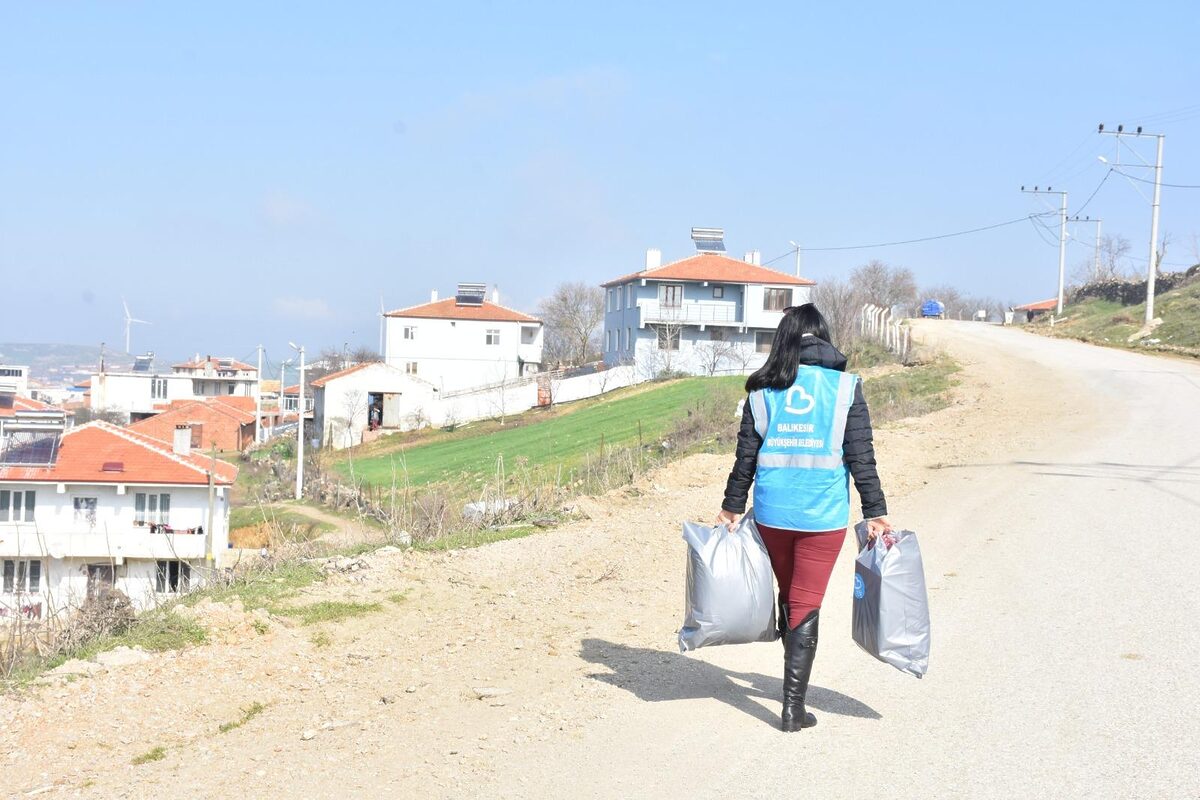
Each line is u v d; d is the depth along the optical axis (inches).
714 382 2213.3
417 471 1674.5
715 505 497.0
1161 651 251.0
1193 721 202.4
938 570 355.6
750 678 244.1
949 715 211.5
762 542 210.2
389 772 185.3
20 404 2800.2
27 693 228.1
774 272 2738.7
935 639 270.7
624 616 307.1
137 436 1592.0
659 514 479.2
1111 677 232.4
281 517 1272.1
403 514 474.6
